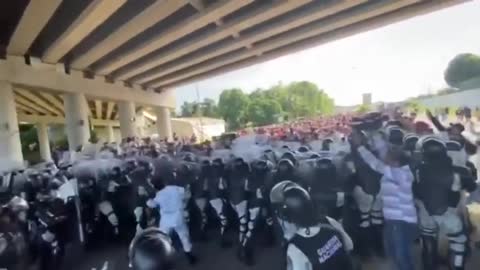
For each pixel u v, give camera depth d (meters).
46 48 19.89
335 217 6.63
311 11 17.05
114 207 9.16
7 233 6.18
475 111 12.17
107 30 17.78
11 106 19.84
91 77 26.42
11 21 16.42
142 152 11.93
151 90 36.59
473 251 6.45
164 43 19.48
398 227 5.40
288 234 3.74
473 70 26.59
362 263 6.47
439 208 5.48
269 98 62.59
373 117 8.54
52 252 7.64
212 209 8.91
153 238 2.79
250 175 7.82
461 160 5.59
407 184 5.42
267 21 18.97
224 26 18.00
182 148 12.21
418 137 6.11
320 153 7.80
